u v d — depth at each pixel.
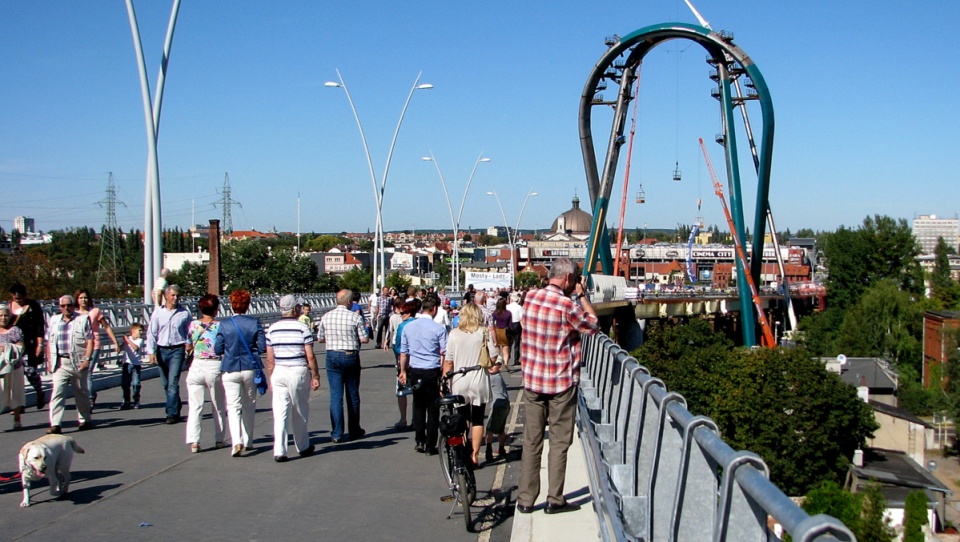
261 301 41.72
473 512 7.81
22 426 12.34
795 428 41.78
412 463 9.95
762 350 44.78
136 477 9.12
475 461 9.70
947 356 59.22
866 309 83.75
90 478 9.06
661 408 5.08
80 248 126.12
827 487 35.62
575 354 6.96
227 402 10.27
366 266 189.38
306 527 7.27
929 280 124.38
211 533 7.04
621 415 7.54
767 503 2.55
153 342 12.88
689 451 4.13
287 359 10.02
